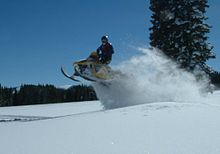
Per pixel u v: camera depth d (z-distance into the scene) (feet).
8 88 258.78
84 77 54.49
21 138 27.58
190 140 22.50
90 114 40.32
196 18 103.24
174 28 102.73
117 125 30.63
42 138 26.81
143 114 36.40
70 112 74.49
